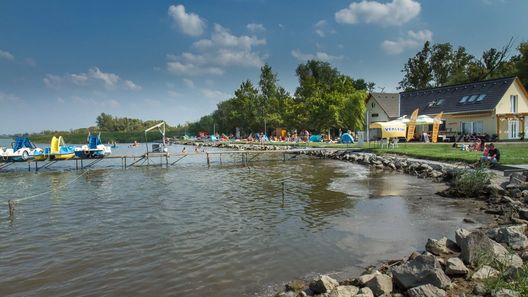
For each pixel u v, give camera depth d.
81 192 20.98
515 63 64.56
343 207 15.28
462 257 8.30
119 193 20.36
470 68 74.19
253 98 87.31
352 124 58.06
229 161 40.78
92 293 7.96
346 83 71.25
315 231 11.96
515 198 14.87
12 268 9.42
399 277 7.25
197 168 34.00
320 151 41.81
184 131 118.88
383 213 14.06
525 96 43.31
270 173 28.23
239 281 8.34
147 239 11.53
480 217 13.02
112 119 160.38
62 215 15.05
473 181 16.45
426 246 9.36
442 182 20.62
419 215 13.59
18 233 12.48
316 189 19.88
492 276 7.08
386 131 34.12
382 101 55.75
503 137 41.25
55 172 32.44
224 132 102.44
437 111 48.47
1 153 33.19
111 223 13.59
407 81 85.56
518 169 18.88
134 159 43.66
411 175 23.92
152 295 7.78
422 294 6.53
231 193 19.47
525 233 10.09
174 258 9.84
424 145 37.44
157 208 16.00
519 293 6.02
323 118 61.25
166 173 30.25
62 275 8.93
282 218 13.76
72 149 36.41
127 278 8.66
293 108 72.56
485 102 43.19
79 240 11.59
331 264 9.17
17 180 27.62
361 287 7.21
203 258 9.78
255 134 83.31
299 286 7.85
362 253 9.87
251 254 9.99
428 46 82.69
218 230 12.33
